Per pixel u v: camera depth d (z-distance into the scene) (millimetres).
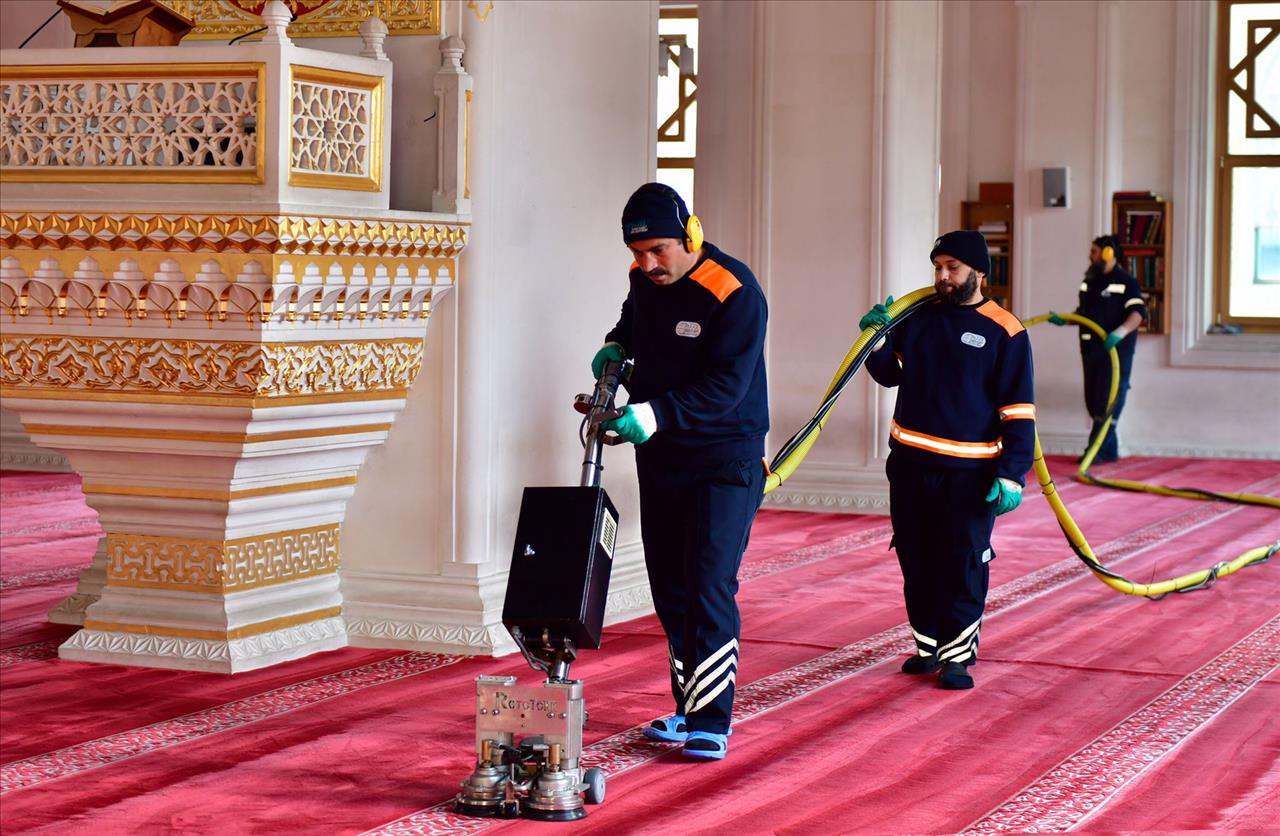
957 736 4480
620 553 6438
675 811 3740
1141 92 13344
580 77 6176
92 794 3865
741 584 7180
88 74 5051
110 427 5348
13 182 5160
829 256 9883
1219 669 5395
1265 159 13344
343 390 5418
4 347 5344
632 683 5125
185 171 4961
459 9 5590
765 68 9953
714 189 10133
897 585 7156
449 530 5641
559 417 6102
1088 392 12641
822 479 9883
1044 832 3600
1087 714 4750
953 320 5098
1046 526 9219
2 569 7293
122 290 5109
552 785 3664
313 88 5008
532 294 5898
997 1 13633
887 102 9734
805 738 4445
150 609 5391
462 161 5523
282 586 5555
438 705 4793
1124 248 13383
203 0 5910
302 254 4953
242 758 4199
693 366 4148
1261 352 13133
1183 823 3666
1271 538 8727
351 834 3557
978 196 13828
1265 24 13289
